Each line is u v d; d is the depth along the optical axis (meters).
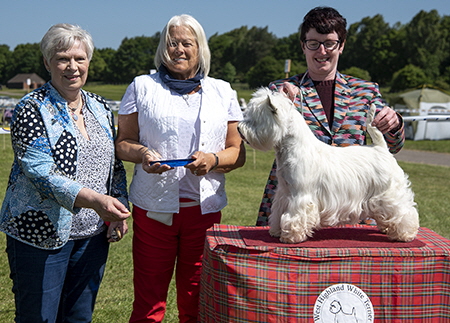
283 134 2.40
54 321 2.59
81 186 2.41
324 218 2.45
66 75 2.48
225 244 2.27
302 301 2.23
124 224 2.90
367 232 2.64
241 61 106.25
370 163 2.46
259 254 2.25
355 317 2.24
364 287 2.25
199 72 2.98
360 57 91.69
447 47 80.56
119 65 106.25
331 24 2.89
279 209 2.50
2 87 101.19
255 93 2.61
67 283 2.75
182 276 3.04
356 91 3.05
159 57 2.94
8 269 4.74
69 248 2.62
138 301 2.98
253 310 2.25
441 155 17.25
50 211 2.48
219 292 2.29
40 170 2.38
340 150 2.51
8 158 12.64
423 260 2.26
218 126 2.89
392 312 2.26
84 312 2.79
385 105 3.02
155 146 2.85
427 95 23.75
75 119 2.60
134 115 2.91
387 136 2.94
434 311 2.28
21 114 2.41
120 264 5.01
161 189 2.83
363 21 94.31
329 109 3.04
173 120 2.81
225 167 2.88
